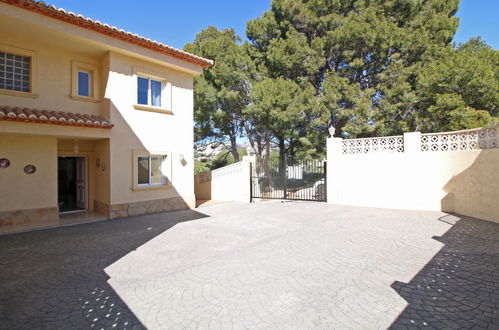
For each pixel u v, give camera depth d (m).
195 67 12.66
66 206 11.94
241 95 19.33
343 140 12.80
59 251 6.39
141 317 3.54
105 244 6.93
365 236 7.25
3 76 8.96
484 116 12.98
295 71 19.36
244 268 5.16
